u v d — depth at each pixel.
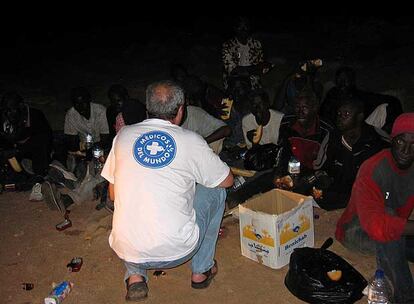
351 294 3.57
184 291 3.94
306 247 3.93
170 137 3.34
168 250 3.32
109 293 3.99
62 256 4.47
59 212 5.17
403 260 3.51
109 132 6.07
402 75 9.26
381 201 3.49
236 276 4.06
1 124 5.72
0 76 10.80
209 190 3.65
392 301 3.54
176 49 11.96
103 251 4.50
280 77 9.49
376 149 4.56
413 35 11.42
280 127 5.25
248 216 4.05
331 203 4.84
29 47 13.02
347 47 11.11
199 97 6.21
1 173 5.75
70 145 6.16
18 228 4.94
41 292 4.04
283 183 4.84
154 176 3.28
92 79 10.36
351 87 5.84
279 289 3.88
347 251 4.26
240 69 7.61
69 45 13.06
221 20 14.17
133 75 10.43
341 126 4.54
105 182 5.26
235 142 6.09
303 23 13.20
